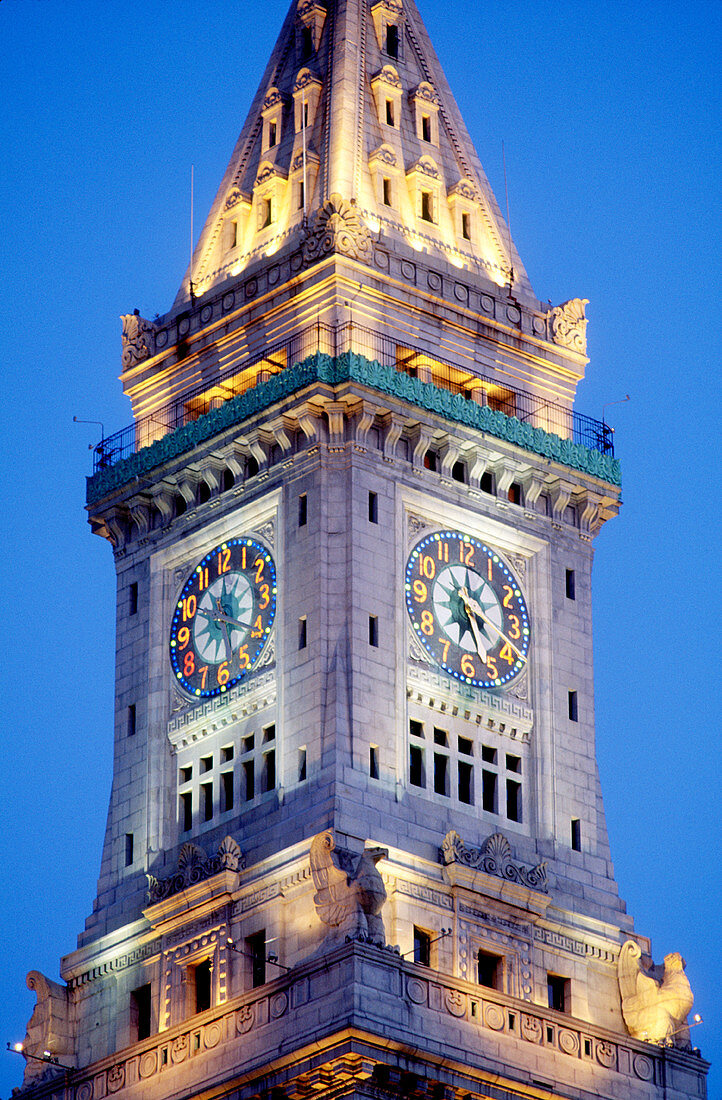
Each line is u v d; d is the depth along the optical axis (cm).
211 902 15262
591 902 15800
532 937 15462
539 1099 14762
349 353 15662
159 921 15538
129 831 16038
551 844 15775
